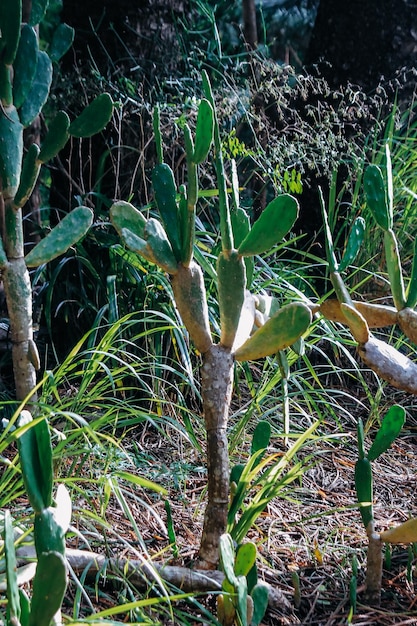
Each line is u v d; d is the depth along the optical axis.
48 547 1.12
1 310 3.43
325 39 3.57
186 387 2.83
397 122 3.35
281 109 3.40
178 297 1.53
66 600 1.60
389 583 1.78
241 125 3.56
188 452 2.52
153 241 1.49
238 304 1.54
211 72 3.44
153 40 3.22
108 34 3.19
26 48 1.72
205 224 3.09
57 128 1.65
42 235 3.24
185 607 1.61
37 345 3.12
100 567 1.64
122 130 3.05
